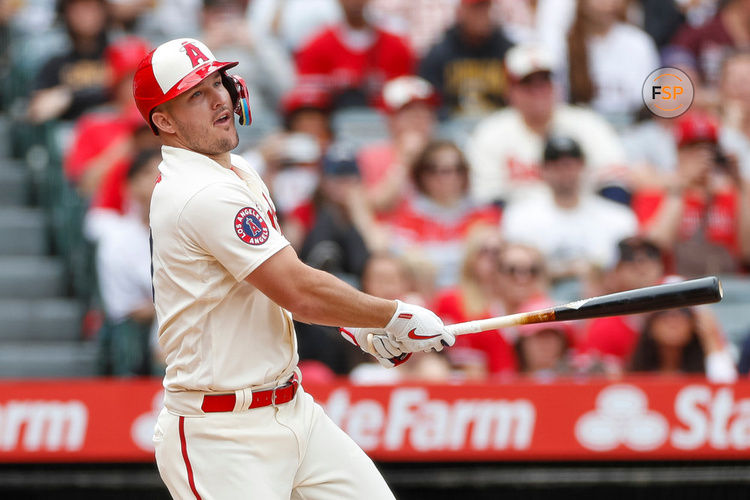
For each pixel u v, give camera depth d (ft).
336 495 38.99
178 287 36.83
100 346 76.89
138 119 84.43
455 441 61.11
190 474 37.29
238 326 36.88
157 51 36.63
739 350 73.92
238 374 36.88
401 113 85.97
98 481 62.28
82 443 60.49
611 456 61.31
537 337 69.00
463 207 83.66
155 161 76.59
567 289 77.77
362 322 36.58
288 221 79.25
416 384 61.26
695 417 61.57
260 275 35.70
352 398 61.05
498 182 86.28
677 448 61.36
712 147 83.41
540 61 86.07
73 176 84.89
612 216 81.56
